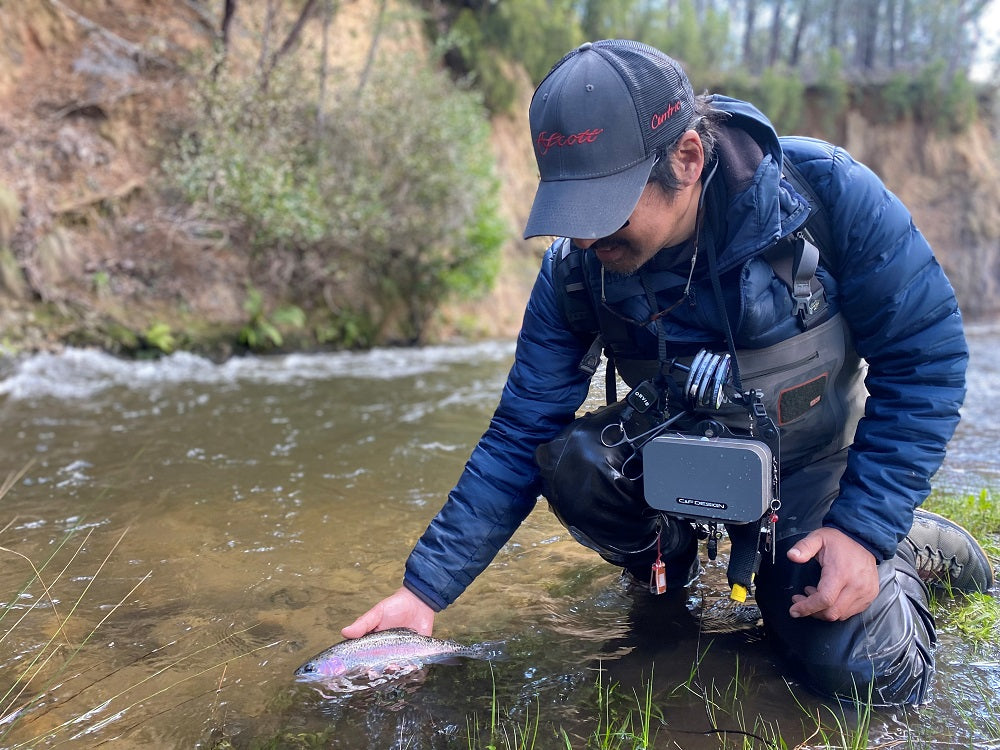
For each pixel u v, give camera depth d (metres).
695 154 1.44
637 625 1.98
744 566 1.62
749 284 1.56
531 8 15.66
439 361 8.12
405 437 4.21
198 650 1.84
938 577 2.08
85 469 3.49
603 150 1.39
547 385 1.87
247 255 8.70
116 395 5.44
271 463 3.63
